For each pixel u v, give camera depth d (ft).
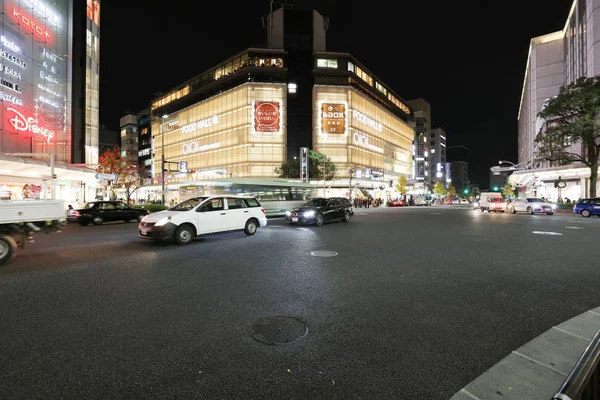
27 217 24.18
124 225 55.42
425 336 10.83
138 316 12.70
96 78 103.35
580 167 104.58
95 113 102.47
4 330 11.35
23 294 15.47
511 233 39.70
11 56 72.49
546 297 14.80
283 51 180.34
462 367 8.85
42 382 8.23
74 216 54.08
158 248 29.07
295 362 9.21
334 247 29.19
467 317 12.48
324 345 10.22
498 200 106.22
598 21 110.52
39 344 10.30
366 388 7.95
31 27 77.97
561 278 18.13
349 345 10.21
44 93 81.97
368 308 13.55
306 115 186.39
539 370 8.46
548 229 44.52
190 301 14.49
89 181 95.50
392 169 229.86
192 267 21.24
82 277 18.72
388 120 227.61
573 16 144.15
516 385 7.79
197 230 32.32
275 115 177.27
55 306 13.83
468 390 7.64
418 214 86.89
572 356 9.18
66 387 8.04
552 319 12.21
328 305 13.93
